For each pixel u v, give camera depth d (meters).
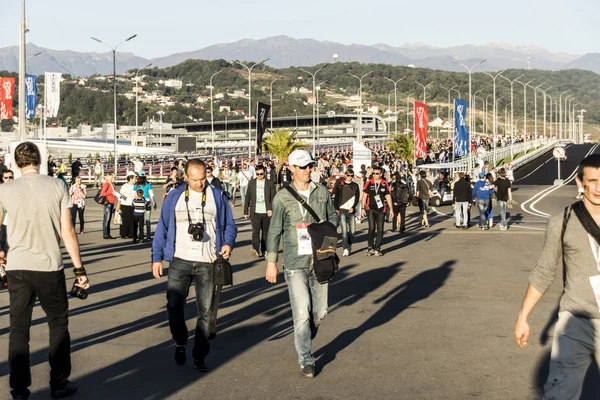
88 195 39.25
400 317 9.57
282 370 7.05
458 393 6.30
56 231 6.19
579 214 4.63
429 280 12.79
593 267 4.57
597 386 6.50
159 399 6.16
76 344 8.10
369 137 174.12
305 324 6.95
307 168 7.21
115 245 18.53
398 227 24.25
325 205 7.32
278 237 7.19
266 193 15.90
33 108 39.16
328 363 7.30
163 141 142.00
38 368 7.14
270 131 67.12
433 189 36.81
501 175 23.42
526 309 4.89
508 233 22.33
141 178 19.38
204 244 7.12
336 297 11.12
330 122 192.50
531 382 6.61
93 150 108.00
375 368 7.11
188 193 7.18
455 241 19.84
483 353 7.66
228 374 6.92
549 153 108.56
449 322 9.23
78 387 6.51
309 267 7.10
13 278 6.07
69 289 11.69
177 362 7.29
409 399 6.14
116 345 8.05
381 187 16.38
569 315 4.62
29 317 6.18
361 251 17.44
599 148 117.25
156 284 12.25
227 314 9.79
